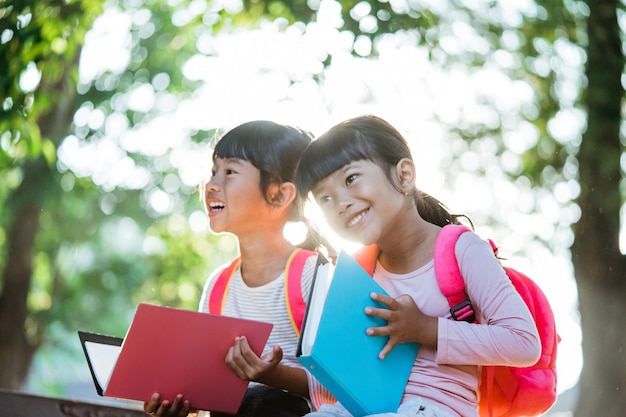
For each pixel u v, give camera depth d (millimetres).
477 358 3012
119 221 15625
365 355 3029
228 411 3463
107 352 3500
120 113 13336
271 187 3846
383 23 9234
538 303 3293
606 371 6977
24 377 14062
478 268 3107
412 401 3029
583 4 9141
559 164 10344
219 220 3838
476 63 10492
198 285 16625
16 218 12070
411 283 3221
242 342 3312
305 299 3697
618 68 8117
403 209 3229
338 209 3156
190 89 13484
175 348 3295
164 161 14391
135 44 12672
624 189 8711
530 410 3250
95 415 4730
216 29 10578
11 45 8125
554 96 10484
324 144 3217
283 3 9602
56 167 12109
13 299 12094
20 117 8211
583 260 7375
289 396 3654
